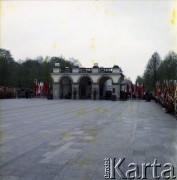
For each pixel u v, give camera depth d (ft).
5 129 42.68
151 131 42.60
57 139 34.91
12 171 21.83
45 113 70.95
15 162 24.30
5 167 22.84
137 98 210.38
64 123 51.01
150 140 35.12
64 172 21.71
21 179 20.06
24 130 41.88
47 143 32.37
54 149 29.37
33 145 31.22
